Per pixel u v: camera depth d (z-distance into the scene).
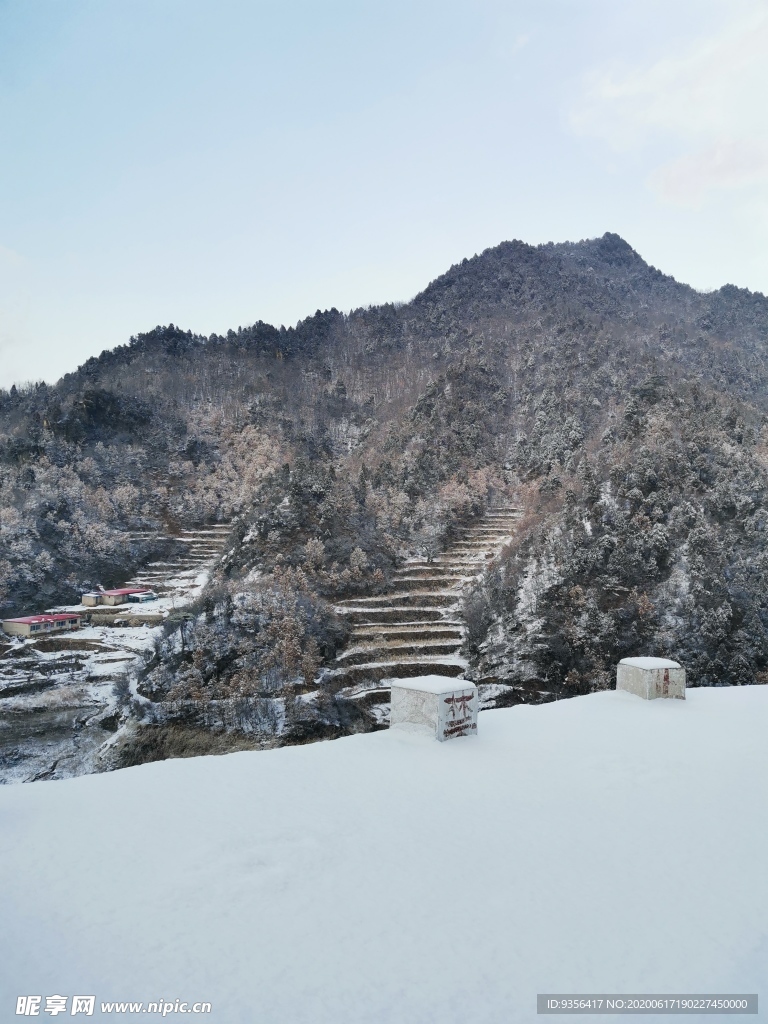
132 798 10.88
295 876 8.41
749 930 7.77
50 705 65.06
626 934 7.54
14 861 8.53
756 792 12.32
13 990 6.15
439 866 8.91
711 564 62.78
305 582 73.19
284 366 187.62
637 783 12.55
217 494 124.69
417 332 197.38
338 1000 6.15
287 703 55.72
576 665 58.94
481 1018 6.01
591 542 69.69
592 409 114.19
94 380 166.25
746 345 165.50
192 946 6.86
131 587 99.19
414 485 101.50
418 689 15.08
